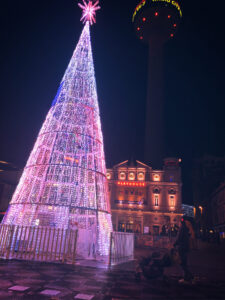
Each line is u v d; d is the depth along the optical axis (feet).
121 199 152.15
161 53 248.32
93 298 16.20
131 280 22.22
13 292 16.25
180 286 21.15
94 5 48.34
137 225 144.36
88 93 42.96
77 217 43.16
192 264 37.91
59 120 40.50
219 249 71.82
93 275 23.20
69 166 38.60
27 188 38.04
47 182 37.58
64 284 19.19
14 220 36.29
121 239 34.06
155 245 69.15
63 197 41.34
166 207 146.92
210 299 17.62
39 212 38.73
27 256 30.37
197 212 200.95
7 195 107.45
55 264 27.22
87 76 43.86
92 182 41.01
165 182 151.23
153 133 213.46
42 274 22.04
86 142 41.04
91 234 38.01
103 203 40.57
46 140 40.29
